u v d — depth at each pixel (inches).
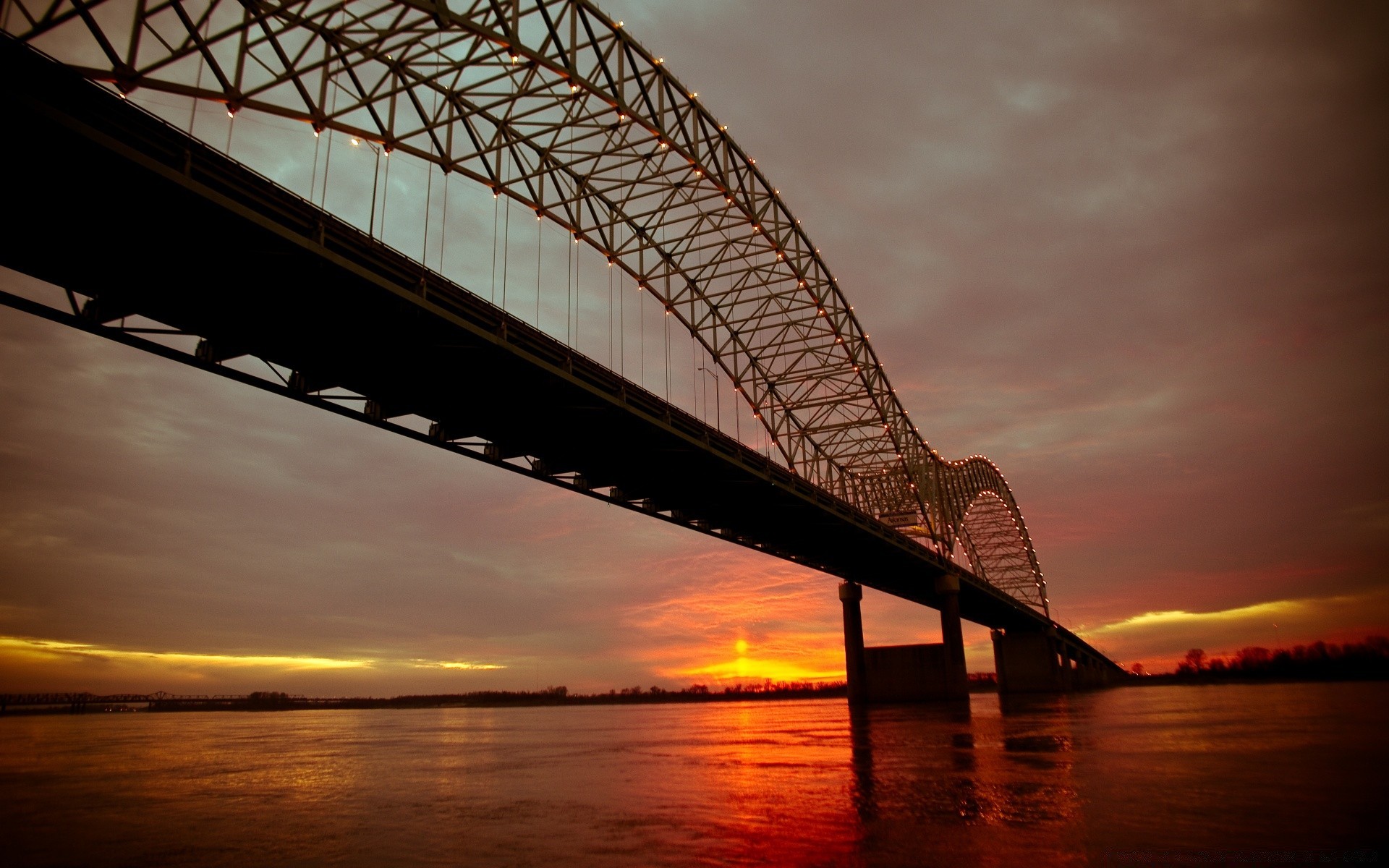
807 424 3710.6
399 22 1393.9
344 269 1251.2
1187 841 640.4
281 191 1203.2
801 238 2925.7
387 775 1307.8
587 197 2289.6
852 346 3348.9
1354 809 746.8
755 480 2450.8
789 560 3580.2
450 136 1707.7
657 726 3107.8
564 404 1753.2
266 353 1437.0
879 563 3846.0
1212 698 3732.8
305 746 2161.7
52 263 1176.8
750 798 933.2
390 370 1533.0
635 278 2600.9
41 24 980.6
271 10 1238.9
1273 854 598.5
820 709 4793.3
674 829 749.9
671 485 2380.7
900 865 594.9
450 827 798.5
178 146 1093.1
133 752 1950.1
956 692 3966.5
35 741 2427.4
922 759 1306.6
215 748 2087.8
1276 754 1182.9
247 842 749.9
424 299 1359.5
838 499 2987.2
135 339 1284.4
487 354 1520.7
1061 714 2672.2
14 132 970.1
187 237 1148.5
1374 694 3159.5
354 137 1471.5
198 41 1145.4
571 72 1700.3
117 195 1067.3
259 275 1238.9
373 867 634.8
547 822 807.1
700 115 2298.2
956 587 4121.6
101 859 692.1
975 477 5743.1
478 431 1829.5
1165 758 1187.9
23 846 746.8
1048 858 604.7
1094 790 906.7
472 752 1831.9
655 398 1959.9
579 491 2210.9
